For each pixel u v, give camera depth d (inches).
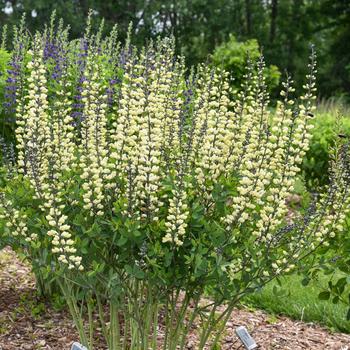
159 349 177.8
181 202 130.7
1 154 246.8
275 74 627.5
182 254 138.9
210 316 148.3
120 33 981.2
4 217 145.8
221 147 145.7
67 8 926.4
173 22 1180.5
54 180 146.2
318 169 373.1
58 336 184.7
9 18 950.4
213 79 150.9
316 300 218.1
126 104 144.6
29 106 152.3
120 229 130.6
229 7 1273.4
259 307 218.1
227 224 141.8
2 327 187.2
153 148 138.8
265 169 139.4
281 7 1323.8
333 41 1333.7
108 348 166.2
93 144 142.6
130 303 159.0
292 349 184.9
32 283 224.4
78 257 131.3
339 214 148.5
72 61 261.3
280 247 146.5
